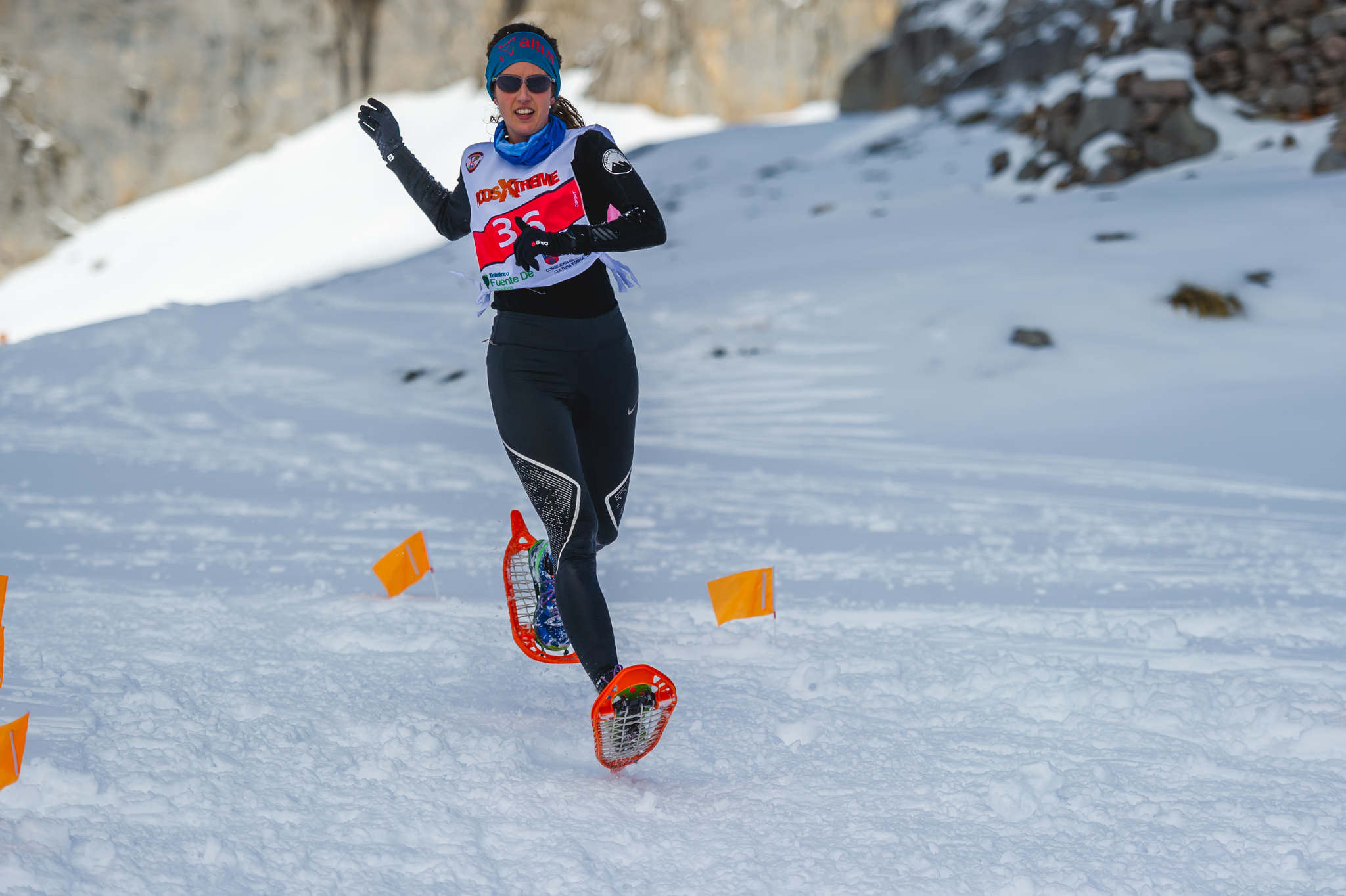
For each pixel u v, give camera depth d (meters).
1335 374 18.84
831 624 7.15
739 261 27.25
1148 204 26.55
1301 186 25.70
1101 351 20.33
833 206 31.86
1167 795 4.32
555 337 4.80
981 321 21.67
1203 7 30.58
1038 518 11.59
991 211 28.72
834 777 4.48
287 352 23.64
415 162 5.34
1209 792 4.35
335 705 5.13
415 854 3.65
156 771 4.13
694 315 23.61
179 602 7.23
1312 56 29.45
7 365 22.58
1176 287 22.00
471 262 34.06
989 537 10.53
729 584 6.59
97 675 5.39
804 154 42.69
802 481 13.88
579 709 5.30
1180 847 3.86
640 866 3.69
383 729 4.75
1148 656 6.34
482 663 5.93
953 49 46.75
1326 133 28.53
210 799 3.93
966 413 18.39
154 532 10.16
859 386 19.73
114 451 15.76
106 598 7.35
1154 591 8.26
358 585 8.12
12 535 9.85
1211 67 30.50
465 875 3.53
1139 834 3.96
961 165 35.41
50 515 10.98
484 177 4.82
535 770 4.48
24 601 7.18
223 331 24.83
